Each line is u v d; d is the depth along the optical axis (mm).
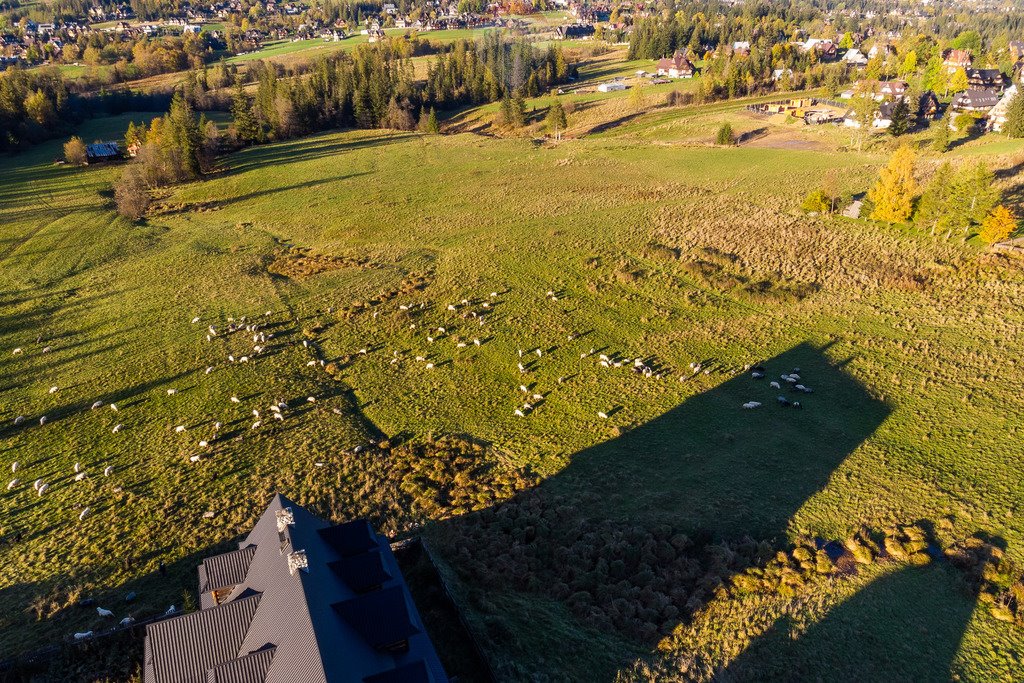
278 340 73688
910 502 47406
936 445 53625
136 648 34844
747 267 85375
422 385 65062
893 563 42156
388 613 31516
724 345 70125
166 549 42594
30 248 102188
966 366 63969
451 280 86625
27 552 43188
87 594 39062
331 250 100312
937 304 74562
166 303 83188
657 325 74500
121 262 97500
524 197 117125
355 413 60875
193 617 31828
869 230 92250
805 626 37625
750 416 58375
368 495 48500
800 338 70625
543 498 48625
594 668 34906
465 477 50906
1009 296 74250
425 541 43781
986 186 84500
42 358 71062
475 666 34562
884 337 69562
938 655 36156
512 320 76250
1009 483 49062
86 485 50188
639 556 42969
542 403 61719
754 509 46750
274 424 58281
